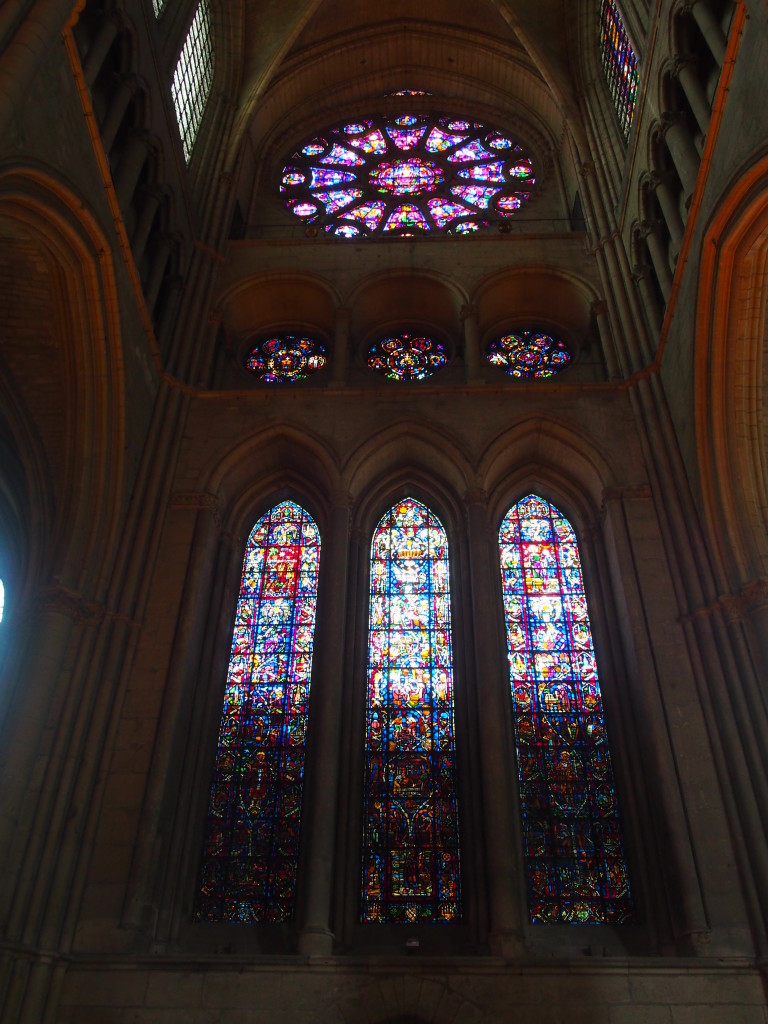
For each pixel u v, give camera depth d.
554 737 16.17
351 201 26.86
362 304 22.41
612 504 17.36
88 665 14.84
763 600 14.70
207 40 25.27
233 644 17.48
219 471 18.25
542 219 25.33
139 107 18.31
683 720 14.52
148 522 16.97
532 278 22.12
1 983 11.62
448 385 19.47
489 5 28.31
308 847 14.01
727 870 13.11
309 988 12.33
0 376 16.17
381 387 19.48
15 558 16.61
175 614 16.16
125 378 16.75
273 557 18.62
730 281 15.17
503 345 22.34
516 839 14.59
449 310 22.53
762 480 15.84
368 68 29.73
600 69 24.72
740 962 12.24
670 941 13.53
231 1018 12.05
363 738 16.19
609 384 19.14
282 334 22.83
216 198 23.38
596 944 13.92
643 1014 11.97
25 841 12.87
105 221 15.79
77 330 15.91
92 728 14.38
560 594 17.92
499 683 15.70
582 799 15.48
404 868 14.88
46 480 16.14
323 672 15.72
